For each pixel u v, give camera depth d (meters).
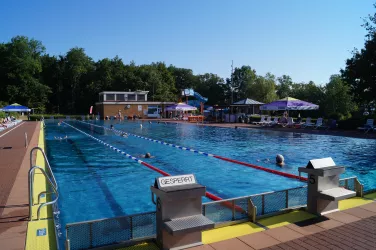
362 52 23.94
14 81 55.38
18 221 4.93
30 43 61.31
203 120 39.34
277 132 22.69
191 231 3.76
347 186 6.12
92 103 61.75
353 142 16.58
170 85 70.94
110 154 13.66
